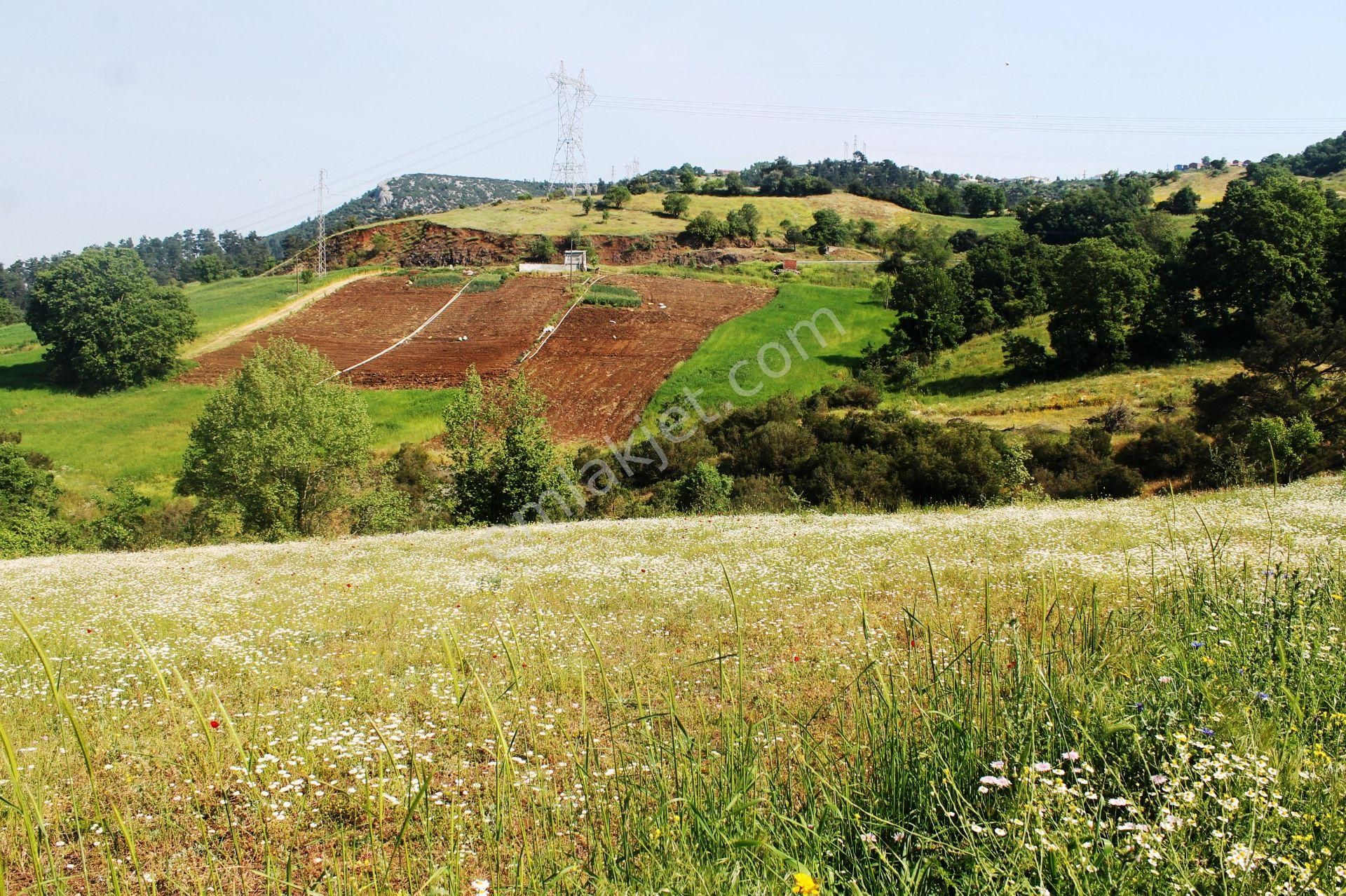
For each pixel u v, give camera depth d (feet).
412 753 14.97
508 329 248.52
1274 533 41.14
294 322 272.51
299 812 17.56
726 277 302.86
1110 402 152.56
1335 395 109.40
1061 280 186.70
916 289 209.56
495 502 107.86
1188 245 200.64
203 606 43.80
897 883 10.98
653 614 36.68
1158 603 21.27
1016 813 11.20
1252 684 14.71
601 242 381.40
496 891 12.66
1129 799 11.65
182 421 201.26
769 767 15.61
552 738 21.08
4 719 24.58
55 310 224.53
